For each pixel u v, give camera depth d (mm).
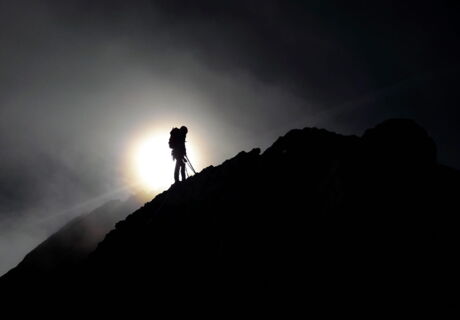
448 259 7918
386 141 10938
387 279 7984
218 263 11469
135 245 16016
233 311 9344
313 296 8477
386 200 9500
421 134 11258
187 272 12102
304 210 11617
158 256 14039
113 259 16031
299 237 10531
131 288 13016
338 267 8773
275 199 13234
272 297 9070
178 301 10953
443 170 10727
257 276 10047
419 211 9141
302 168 14547
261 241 11289
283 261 10008
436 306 7176
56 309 15172
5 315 18969
